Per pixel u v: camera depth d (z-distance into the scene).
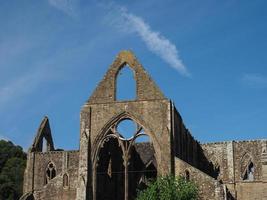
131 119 76.44
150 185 69.81
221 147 92.62
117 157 85.94
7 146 162.00
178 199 66.25
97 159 76.00
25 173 106.75
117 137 76.25
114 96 78.00
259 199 87.81
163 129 74.56
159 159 73.50
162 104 75.69
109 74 79.25
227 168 91.19
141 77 77.69
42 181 105.44
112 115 77.00
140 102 76.50
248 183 89.12
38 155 107.25
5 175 145.75
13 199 140.75
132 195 87.38
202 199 71.00
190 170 72.50
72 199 80.62
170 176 68.81
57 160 106.06
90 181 75.19
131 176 88.06
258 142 90.81
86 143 76.38
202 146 93.69
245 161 90.75
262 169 88.75
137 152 93.44
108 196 84.00
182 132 81.81
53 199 81.00
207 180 71.56
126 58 79.25
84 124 77.50
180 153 78.56
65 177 81.94
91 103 78.31
